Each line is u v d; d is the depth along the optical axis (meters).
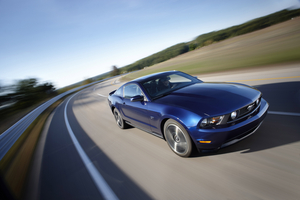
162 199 1.82
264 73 7.12
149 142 3.20
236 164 2.07
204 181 1.93
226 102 2.15
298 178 1.67
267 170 1.87
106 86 21.23
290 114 3.01
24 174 3.00
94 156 3.15
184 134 2.24
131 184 2.17
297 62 7.57
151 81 3.29
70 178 2.60
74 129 5.27
